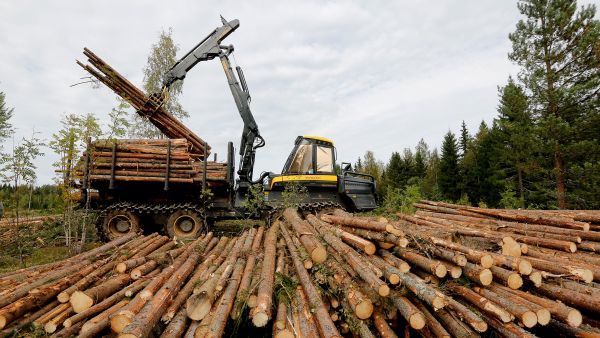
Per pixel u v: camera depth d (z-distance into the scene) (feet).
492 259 11.11
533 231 17.37
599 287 10.90
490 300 10.55
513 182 62.08
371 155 179.22
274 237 19.86
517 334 9.18
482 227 19.97
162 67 57.41
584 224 15.99
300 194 30.25
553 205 49.29
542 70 48.57
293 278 13.39
